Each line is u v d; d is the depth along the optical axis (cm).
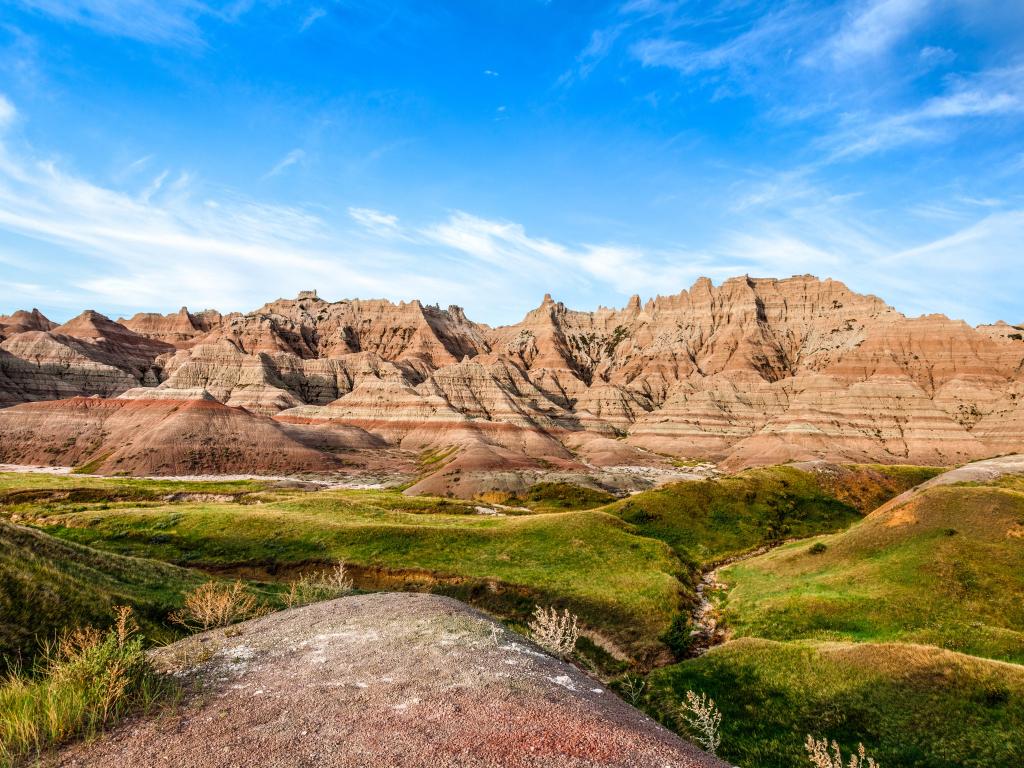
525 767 1089
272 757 1123
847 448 18612
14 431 16488
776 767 2281
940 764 2128
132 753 1151
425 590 5241
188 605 2934
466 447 16575
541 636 2430
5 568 2442
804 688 2783
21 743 1180
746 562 6253
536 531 6469
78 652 2011
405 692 1438
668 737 1348
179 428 16225
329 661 1698
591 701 1495
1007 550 4328
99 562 3353
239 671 1648
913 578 4281
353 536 6394
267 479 13762
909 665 2702
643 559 5747
